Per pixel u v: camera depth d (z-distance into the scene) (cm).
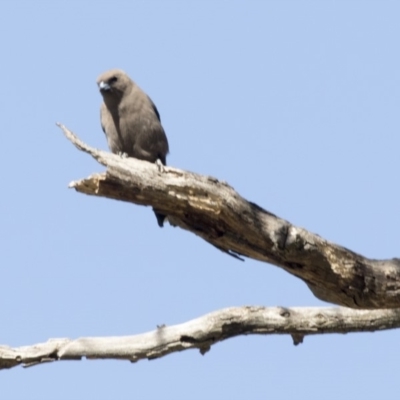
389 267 1115
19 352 1131
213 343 1173
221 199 1048
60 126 1009
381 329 1193
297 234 1070
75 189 1027
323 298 1162
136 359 1155
